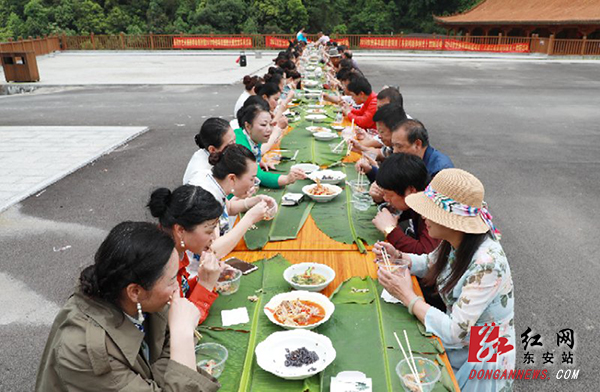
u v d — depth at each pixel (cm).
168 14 5034
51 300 459
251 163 336
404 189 317
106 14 4938
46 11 4647
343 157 558
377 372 218
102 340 162
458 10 5138
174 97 1606
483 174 820
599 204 688
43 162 863
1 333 412
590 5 3150
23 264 522
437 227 241
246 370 218
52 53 3259
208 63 2728
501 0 4084
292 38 3566
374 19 5097
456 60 2909
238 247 345
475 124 1208
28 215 648
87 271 171
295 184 471
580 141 1041
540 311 438
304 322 250
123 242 167
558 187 757
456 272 242
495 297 233
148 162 879
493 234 242
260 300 275
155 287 171
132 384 166
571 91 1750
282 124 669
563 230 603
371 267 316
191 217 241
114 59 3014
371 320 256
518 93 1698
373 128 716
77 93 1722
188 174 406
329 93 1005
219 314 262
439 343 237
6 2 5234
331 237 360
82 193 727
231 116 1273
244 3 4775
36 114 1336
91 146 967
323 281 294
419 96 1625
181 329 188
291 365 217
